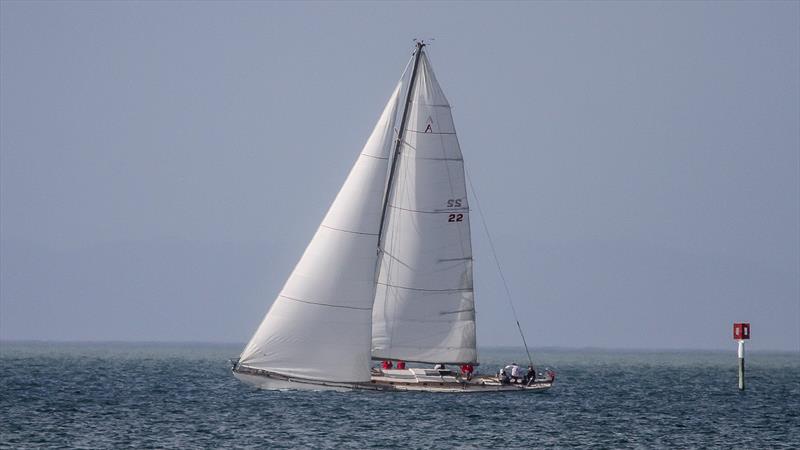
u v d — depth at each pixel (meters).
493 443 182.12
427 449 175.00
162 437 182.00
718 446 184.88
